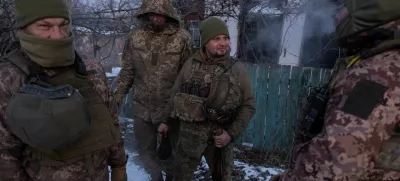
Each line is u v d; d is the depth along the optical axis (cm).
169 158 268
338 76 101
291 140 376
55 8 116
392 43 87
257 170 338
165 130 247
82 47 476
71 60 126
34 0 114
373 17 90
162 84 261
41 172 122
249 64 389
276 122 385
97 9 455
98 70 142
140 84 269
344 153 84
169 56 259
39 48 115
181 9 431
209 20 211
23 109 103
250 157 375
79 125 111
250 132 400
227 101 207
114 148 149
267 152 373
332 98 95
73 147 123
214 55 212
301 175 95
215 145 214
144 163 287
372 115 83
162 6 248
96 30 464
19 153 120
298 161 98
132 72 276
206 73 213
